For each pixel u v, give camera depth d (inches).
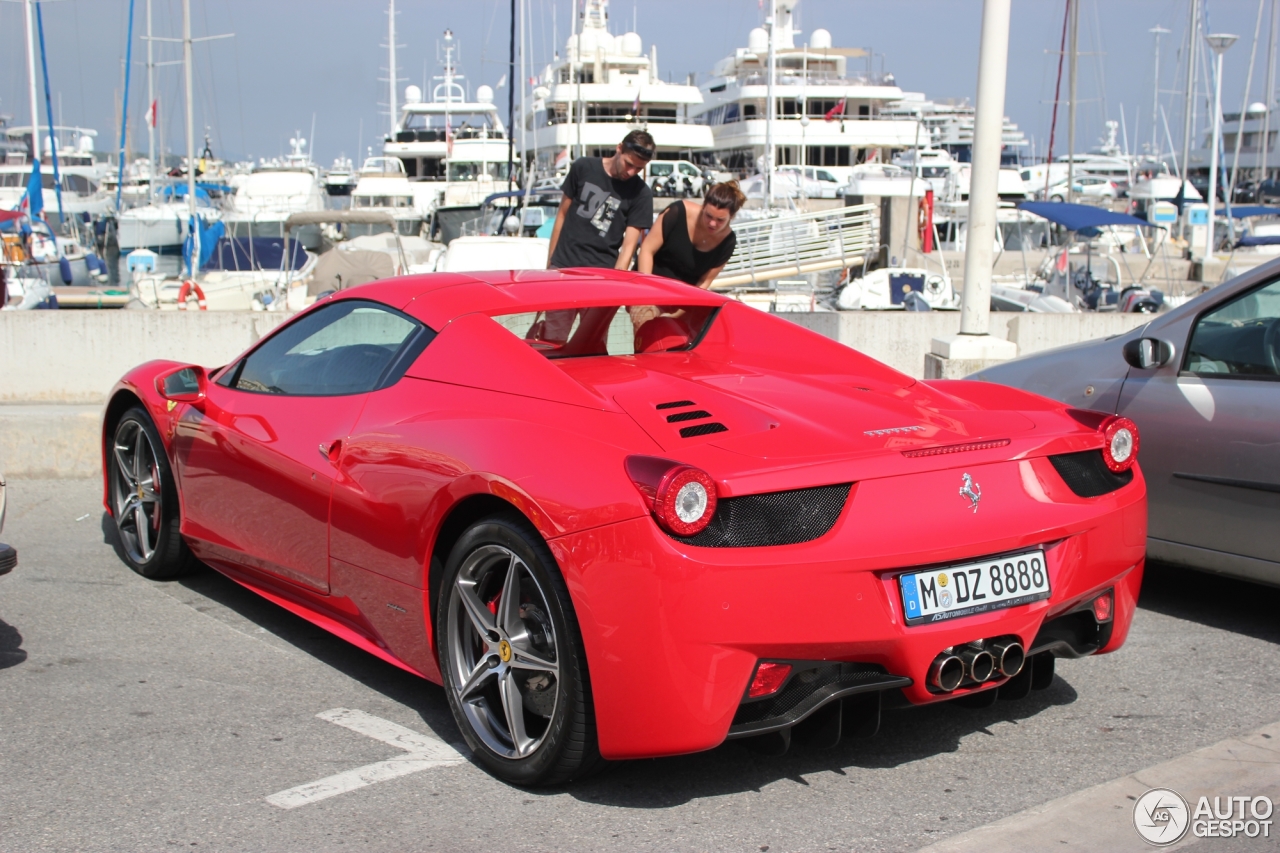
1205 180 2416.3
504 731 112.8
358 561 127.0
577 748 102.3
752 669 97.2
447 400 121.8
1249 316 156.8
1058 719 125.8
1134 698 132.0
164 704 129.5
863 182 993.5
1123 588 118.6
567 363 135.6
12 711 127.1
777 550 97.3
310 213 580.4
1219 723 124.3
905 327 343.6
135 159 1807.3
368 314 141.6
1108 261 946.1
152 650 147.2
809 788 108.8
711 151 1728.6
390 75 1979.6
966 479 107.0
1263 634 155.3
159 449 169.2
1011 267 1127.6
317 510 132.6
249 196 1282.0
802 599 97.1
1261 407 151.0
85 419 247.1
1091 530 112.4
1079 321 359.6
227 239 855.7
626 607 96.3
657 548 95.0
